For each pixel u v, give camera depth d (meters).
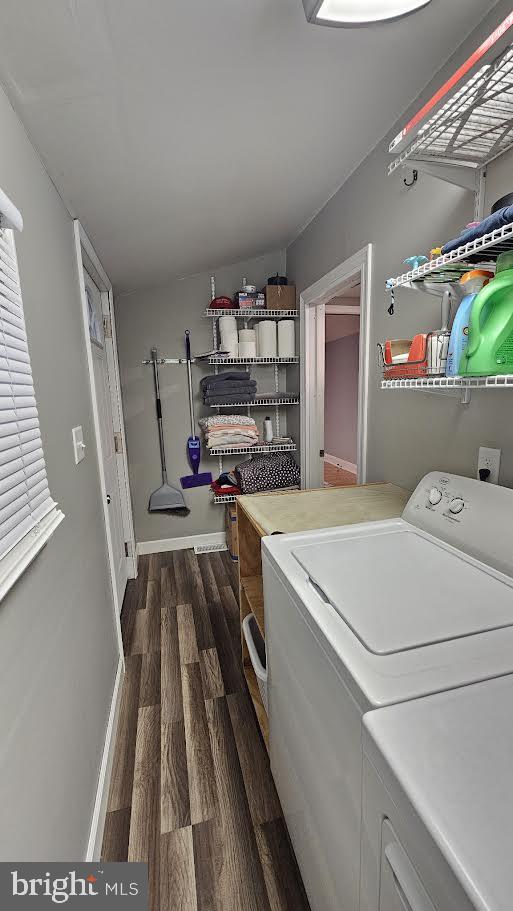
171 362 3.16
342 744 0.68
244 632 1.70
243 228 2.41
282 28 1.00
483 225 0.82
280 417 3.41
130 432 3.20
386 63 1.21
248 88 1.20
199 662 2.05
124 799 1.38
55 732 0.97
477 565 0.95
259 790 1.39
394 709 0.56
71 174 1.31
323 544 1.11
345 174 1.97
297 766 0.99
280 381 3.38
